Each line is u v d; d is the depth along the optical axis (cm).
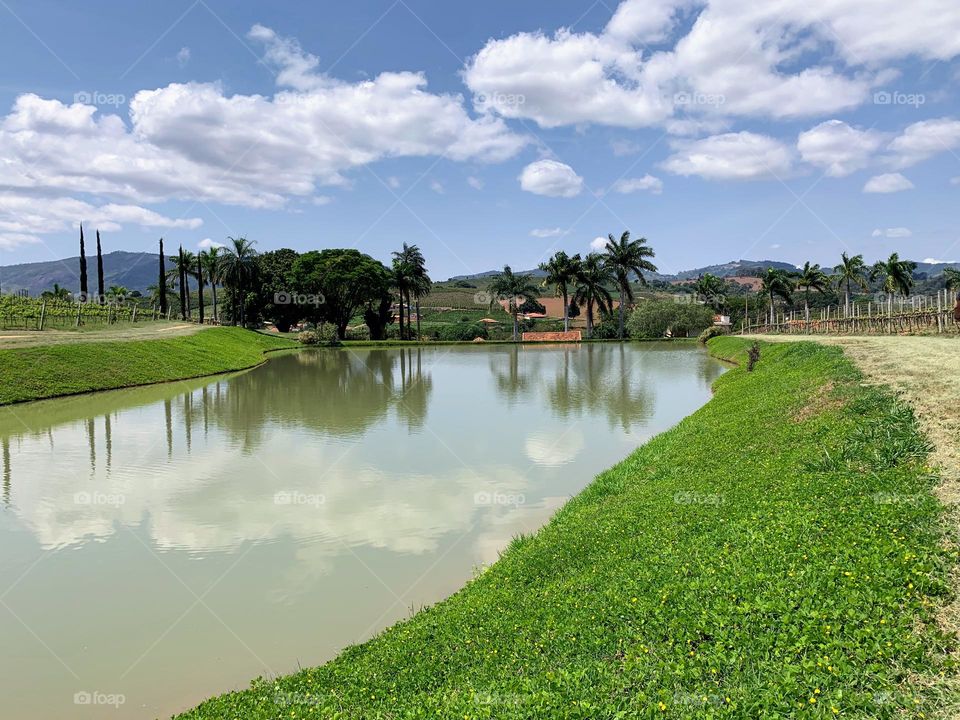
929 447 1261
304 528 1667
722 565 1011
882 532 970
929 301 4984
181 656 1075
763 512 1208
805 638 767
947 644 705
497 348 10206
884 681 672
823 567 913
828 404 1903
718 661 771
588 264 12256
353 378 5584
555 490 1989
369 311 12775
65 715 925
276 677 988
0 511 1834
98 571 1423
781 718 653
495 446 2638
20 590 1336
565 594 1073
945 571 827
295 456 2478
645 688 750
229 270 11044
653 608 932
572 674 805
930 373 1948
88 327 7644
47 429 3112
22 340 5306
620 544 1252
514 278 12338
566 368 6281
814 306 15350
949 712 616
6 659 1074
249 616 1205
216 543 1574
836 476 1288
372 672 922
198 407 3831
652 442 2395
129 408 3806
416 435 2891
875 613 781
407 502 1872
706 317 12356
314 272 11706
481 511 1788
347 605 1241
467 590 1233
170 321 10256
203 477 2175
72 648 1106
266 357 8325
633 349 9469
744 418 2236
